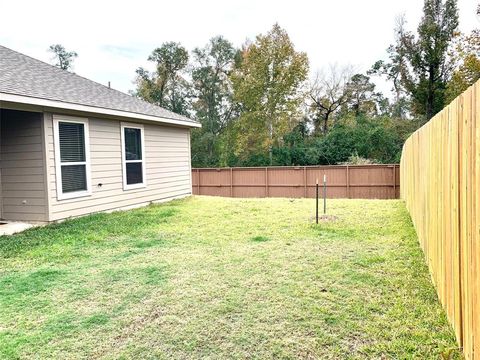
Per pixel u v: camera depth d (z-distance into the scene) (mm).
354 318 2705
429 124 3594
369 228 5859
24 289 3521
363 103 27891
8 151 6816
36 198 6691
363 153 19938
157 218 7184
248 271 3852
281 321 2703
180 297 3215
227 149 26156
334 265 3951
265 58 24906
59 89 7367
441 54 21469
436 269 3094
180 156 11188
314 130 27922
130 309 3012
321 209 8172
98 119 7867
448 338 2346
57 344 2492
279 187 16125
